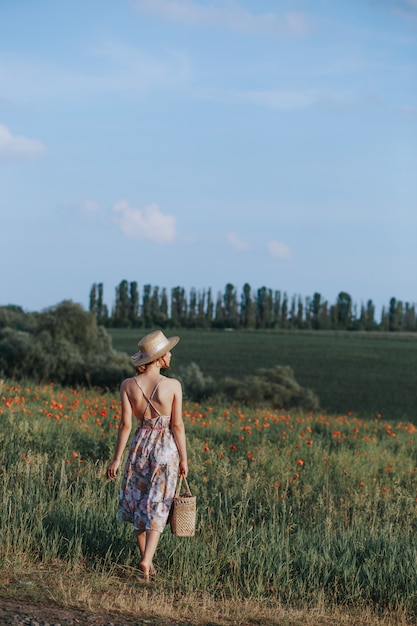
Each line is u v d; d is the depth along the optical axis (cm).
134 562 641
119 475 898
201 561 644
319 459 1234
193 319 13975
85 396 1883
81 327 3778
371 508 950
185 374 3825
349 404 5297
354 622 566
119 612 511
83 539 666
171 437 616
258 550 679
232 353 8412
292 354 8469
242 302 15200
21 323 3941
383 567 663
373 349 9300
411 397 5719
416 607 620
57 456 997
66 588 546
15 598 518
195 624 502
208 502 852
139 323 13675
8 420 1149
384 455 1365
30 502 713
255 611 548
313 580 645
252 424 1509
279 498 952
